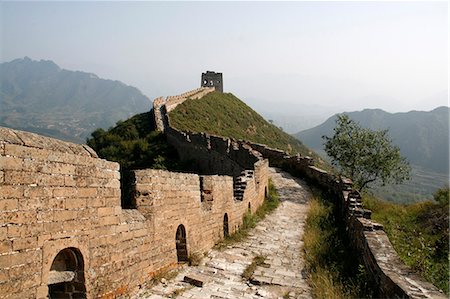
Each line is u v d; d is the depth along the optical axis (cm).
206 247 1238
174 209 1033
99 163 738
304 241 1370
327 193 2328
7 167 540
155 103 5572
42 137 628
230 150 2978
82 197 688
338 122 2630
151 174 938
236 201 1603
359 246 1073
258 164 2067
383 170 2444
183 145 3903
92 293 704
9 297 537
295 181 2734
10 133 562
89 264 700
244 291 906
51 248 611
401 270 748
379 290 759
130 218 847
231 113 6631
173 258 1021
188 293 860
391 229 1477
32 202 579
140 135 4869
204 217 1231
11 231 543
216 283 953
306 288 943
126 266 814
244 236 1470
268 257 1204
